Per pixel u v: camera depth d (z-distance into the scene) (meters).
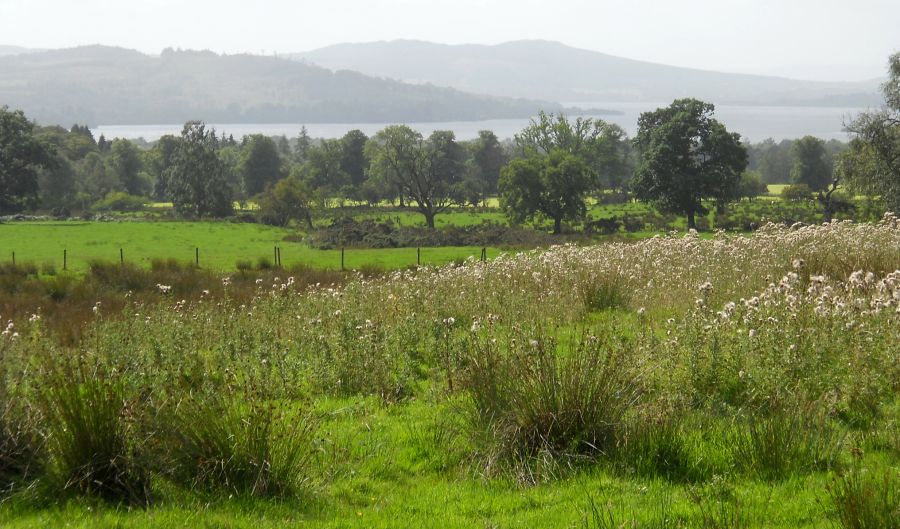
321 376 10.81
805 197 99.62
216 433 7.10
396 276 19.16
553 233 76.69
